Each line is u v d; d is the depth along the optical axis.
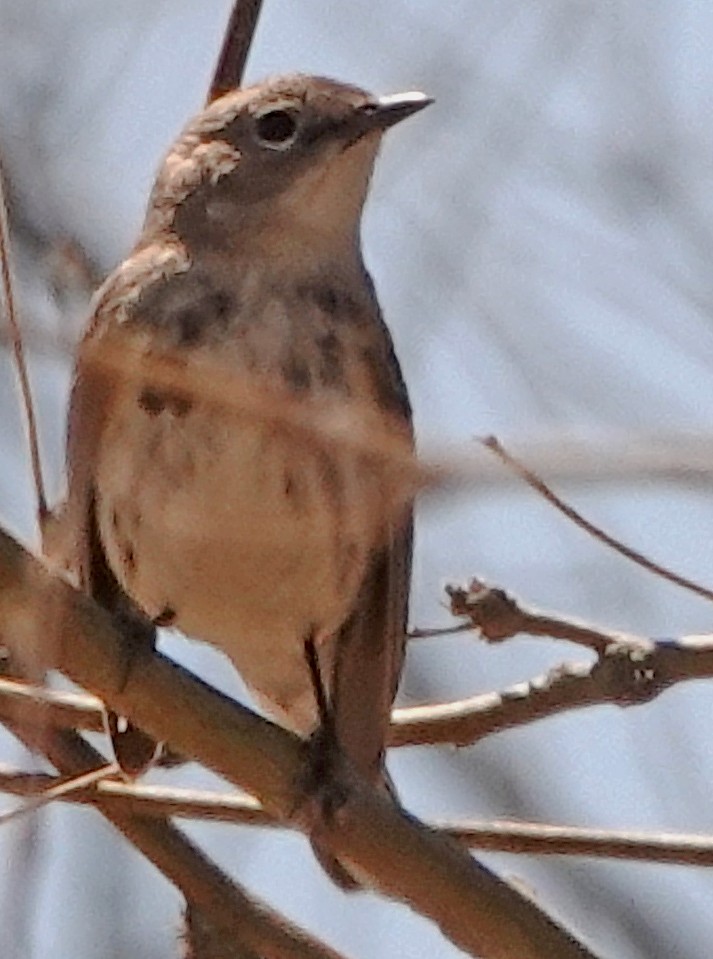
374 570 8.49
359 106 8.76
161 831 7.72
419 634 8.36
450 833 7.43
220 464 8.18
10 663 7.06
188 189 8.78
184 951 7.78
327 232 8.70
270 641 8.91
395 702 8.66
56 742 7.74
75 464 8.29
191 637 8.98
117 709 6.55
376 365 8.58
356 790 6.65
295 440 8.00
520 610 7.71
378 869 6.55
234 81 8.89
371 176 8.73
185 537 8.41
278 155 8.77
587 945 6.43
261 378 8.38
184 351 8.38
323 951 7.70
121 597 8.78
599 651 7.73
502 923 6.43
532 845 7.44
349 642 8.65
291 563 8.49
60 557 8.29
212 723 6.58
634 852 7.34
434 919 6.53
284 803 6.65
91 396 8.20
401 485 5.11
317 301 8.60
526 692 7.89
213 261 8.66
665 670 7.64
